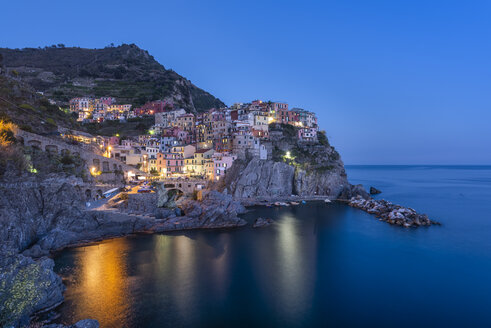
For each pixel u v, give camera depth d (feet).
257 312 133.69
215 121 474.49
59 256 190.80
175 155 414.41
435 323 128.57
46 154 263.90
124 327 119.65
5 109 295.28
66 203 223.71
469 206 398.21
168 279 162.81
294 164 440.86
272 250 214.07
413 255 208.23
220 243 226.38
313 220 306.55
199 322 124.57
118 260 187.21
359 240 241.35
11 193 192.95
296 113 566.77
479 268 186.09
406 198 472.03
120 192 282.77
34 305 115.55
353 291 155.43
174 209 289.53
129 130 529.86
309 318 130.41
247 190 386.73
